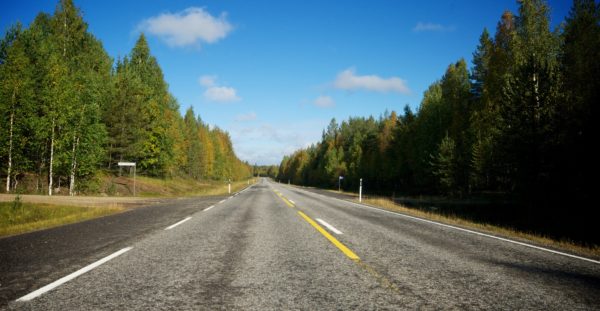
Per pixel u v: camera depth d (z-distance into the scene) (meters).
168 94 54.03
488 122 30.22
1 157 25.70
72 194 26.00
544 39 24.89
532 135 19.84
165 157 46.50
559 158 18.31
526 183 20.30
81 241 6.38
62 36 35.59
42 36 31.03
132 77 44.62
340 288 3.59
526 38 26.22
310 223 9.43
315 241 6.54
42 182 27.92
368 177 65.44
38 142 25.69
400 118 55.47
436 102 43.75
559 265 4.96
